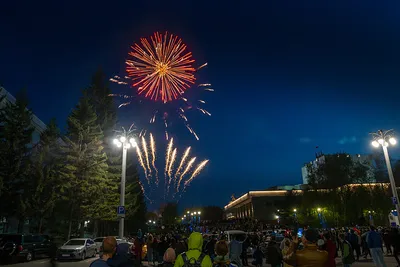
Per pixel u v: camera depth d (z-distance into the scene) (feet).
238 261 50.49
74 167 110.22
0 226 120.67
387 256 72.84
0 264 71.05
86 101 121.70
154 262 67.46
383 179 240.12
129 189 150.20
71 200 111.65
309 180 246.68
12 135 104.27
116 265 17.02
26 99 108.88
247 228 171.53
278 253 41.09
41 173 106.52
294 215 231.09
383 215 176.24
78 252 78.02
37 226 123.24
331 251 32.45
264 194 331.36
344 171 240.94
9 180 102.78
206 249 58.29
